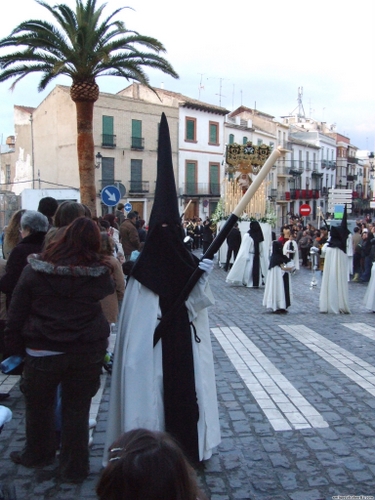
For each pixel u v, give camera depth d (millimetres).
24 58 16766
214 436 4035
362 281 18172
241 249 16297
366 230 18750
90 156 17422
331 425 5000
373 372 6777
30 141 42781
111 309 5809
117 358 3773
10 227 5547
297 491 3762
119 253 8875
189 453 3762
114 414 3771
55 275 3473
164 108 44312
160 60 17719
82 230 3555
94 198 17625
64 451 3777
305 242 23969
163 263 3762
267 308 12125
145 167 43031
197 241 33562
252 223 16172
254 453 4371
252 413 5301
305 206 31406
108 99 40406
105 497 1668
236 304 12781
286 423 5035
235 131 53031
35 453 3938
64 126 39656
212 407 4055
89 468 3896
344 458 4297
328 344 8336
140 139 42469
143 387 3633
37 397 3682
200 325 4055
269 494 3715
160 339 3781
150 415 3623
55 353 3484
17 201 27172
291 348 8078
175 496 1635
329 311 11430
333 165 80438
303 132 75625
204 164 48750
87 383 3637
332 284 11328
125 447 1722
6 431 4727
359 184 98688
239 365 7102
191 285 3730
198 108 47438
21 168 44062
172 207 3799
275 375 6629
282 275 11297
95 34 16344
